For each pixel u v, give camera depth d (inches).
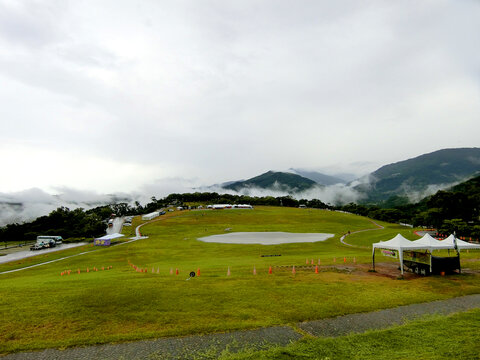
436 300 643.5
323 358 367.2
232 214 6555.1
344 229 4338.1
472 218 3880.4
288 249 2290.8
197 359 389.7
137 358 395.5
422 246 916.6
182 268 1286.9
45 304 611.5
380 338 427.8
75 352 413.4
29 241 5255.9
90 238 4736.7
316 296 661.3
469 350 379.6
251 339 448.1
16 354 409.7
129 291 699.4
